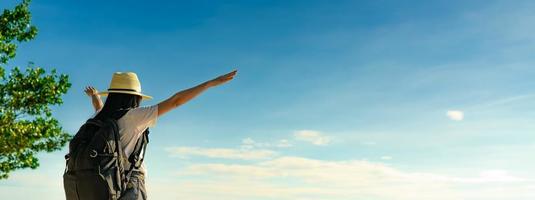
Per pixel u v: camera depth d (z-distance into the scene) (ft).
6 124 43.32
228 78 12.95
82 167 12.00
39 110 45.16
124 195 12.34
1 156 44.06
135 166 12.67
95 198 11.96
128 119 12.43
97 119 12.55
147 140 13.11
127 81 12.89
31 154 44.88
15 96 43.86
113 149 12.09
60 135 47.16
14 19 47.93
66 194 12.46
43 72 45.98
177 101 12.75
